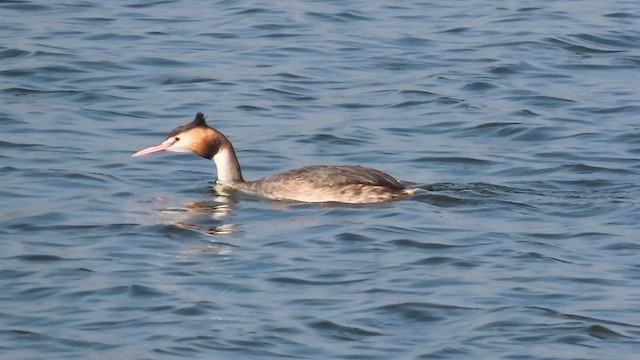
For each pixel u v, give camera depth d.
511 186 18.55
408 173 19.33
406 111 22.56
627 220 16.95
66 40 26.31
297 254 15.69
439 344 13.27
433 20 28.44
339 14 28.72
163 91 23.47
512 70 24.98
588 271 15.24
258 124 21.70
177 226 16.66
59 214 17.03
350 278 14.95
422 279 14.93
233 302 14.25
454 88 23.88
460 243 16.09
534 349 13.16
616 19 28.56
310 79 24.31
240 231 16.55
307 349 13.12
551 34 27.17
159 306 14.11
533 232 16.53
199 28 27.50
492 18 28.59
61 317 13.86
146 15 28.41
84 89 23.31
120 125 21.55
